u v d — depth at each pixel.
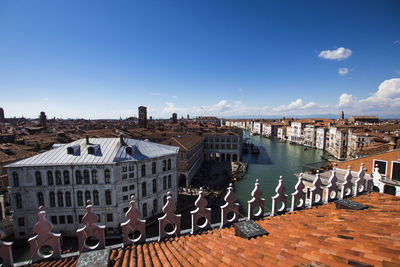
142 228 10.49
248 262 6.75
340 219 9.03
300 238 7.61
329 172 33.78
